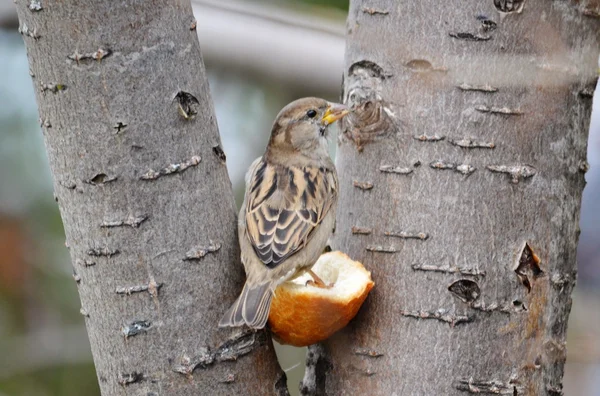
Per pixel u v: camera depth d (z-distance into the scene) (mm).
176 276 7281
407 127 7781
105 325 7352
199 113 7340
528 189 7637
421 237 7738
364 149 7977
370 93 7875
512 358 7684
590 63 7867
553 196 7730
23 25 7008
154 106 7098
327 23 12586
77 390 14031
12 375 13906
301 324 7730
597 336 13680
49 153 7258
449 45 7613
